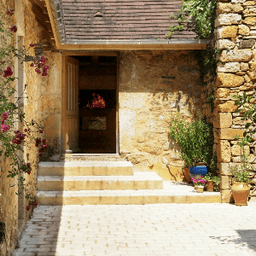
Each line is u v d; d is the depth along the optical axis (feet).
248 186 22.94
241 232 17.34
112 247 15.28
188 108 27.76
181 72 27.76
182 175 27.71
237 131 23.22
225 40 23.09
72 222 18.88
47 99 27.07
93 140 40.40
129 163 26.68
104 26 26.25
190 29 26.17
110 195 22.84
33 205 19.79
